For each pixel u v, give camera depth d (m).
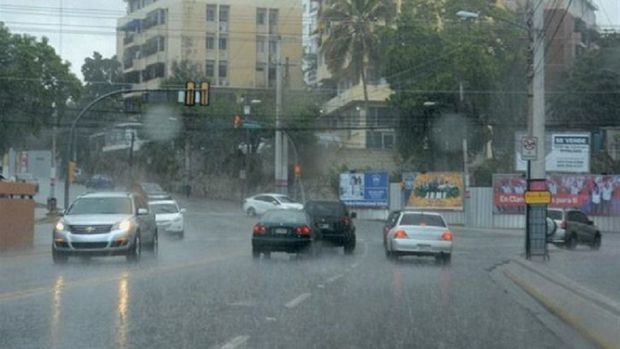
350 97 74.19
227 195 78.94
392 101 63.25
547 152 51.16
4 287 18.25
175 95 48.81
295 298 17.61
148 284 19.45
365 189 65.88
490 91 61.34
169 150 83.00
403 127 63.56
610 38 66.94
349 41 68.06
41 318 13.90
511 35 63.22
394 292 19.39
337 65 69.69
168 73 86.75
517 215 59.41
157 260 27.22
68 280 19.81
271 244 28.86
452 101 61.69
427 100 61.59
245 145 78.00
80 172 89.19
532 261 28.80
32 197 33.22
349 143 75.12
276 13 88.62
